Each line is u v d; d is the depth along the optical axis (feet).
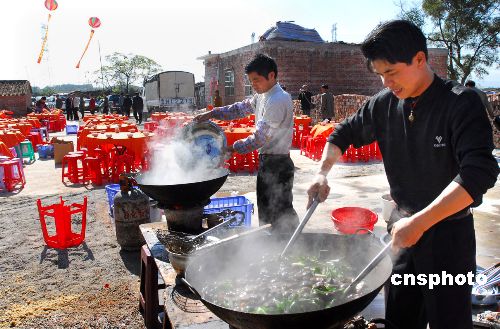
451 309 6.10
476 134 5.27
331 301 5.36
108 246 16.34
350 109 49.24
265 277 6.14
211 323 7.79
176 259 8.84
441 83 5.72
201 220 11.07
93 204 22.29
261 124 11.22
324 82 67.51
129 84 175.32
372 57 5.45
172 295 8.75
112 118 53.47
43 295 12.62
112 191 19.54
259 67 11.23
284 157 11.91
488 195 19.22
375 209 18.08
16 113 109.70
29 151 36.68
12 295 12.61
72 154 28.04
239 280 6.18
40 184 27.37
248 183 26.96
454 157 5.76
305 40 73.46
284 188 12.10
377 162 32.37
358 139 7.19
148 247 11.16
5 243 16.85
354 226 11.15
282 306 5.30
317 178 6.79
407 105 6.04
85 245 16.48
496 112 37.99
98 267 14.52
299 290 5.70
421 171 6.11
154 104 98.78
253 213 16.12
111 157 28.48
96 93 170.71
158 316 10.96
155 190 10.08
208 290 5.98
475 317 8.99
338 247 6.90
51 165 34.19
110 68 171.73
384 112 6.54
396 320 6.96
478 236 14.02
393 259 6.87
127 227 15.39
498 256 12.38
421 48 5.37
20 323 11.08
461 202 5.04
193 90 97.76
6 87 111.45
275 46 64.80
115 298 12.41
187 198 10.25
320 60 66.80
